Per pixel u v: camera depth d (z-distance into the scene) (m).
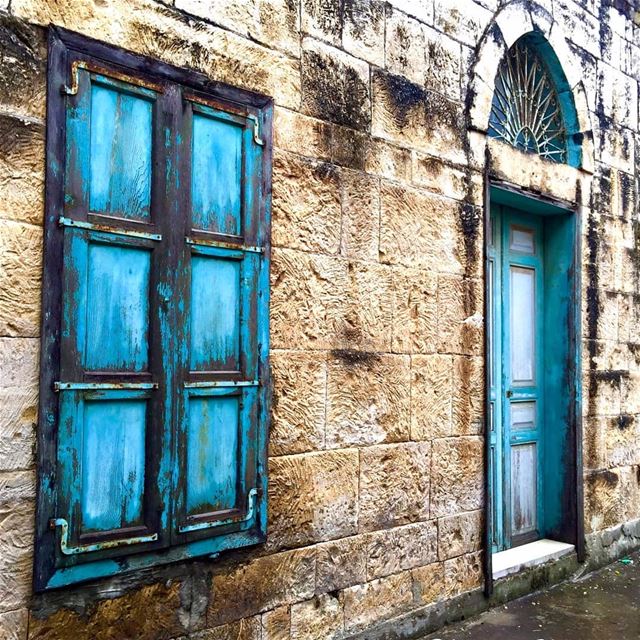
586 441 5.26
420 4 4.08
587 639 3.97
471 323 4.30
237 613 3.12
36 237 2.56
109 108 2.76
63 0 2.64
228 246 3.10
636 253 5.85
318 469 3.47
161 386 2.85
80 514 2.62
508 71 5.01
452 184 4.22
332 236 3.57
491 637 3.96
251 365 3.18
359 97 3.72
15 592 2.47
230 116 3.13
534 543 5.11
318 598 3.45
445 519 4.11
